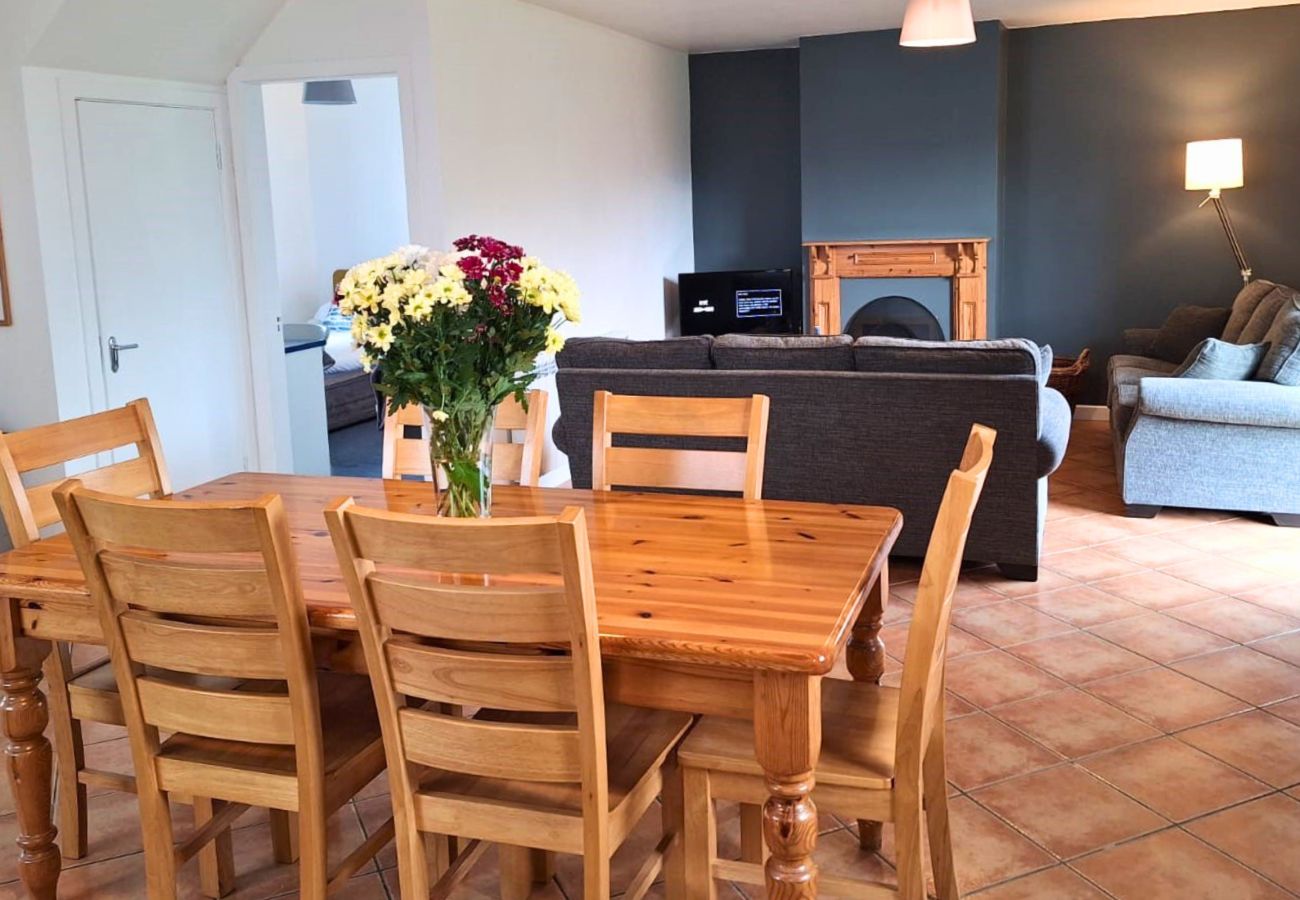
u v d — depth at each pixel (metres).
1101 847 2.62
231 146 5.52
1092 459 6.57
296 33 5.36
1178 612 4.09
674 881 2.27
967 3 3.97
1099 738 3.15
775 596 2.04
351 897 2.54
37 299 4.69
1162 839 2.65
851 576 2.13
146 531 2.00
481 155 5.75
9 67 4.52
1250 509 5.09
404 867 2.02
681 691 1.94
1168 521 5.24
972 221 7.74
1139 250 7.68
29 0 4.41
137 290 5.06
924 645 1.92
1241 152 7.10
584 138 7.01
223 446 5.60
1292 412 4.86
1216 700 3.37
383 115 10.23
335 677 2.51
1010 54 7.75
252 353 5.70
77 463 4.87
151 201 5.10
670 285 8.68
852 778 1.99
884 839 2.72
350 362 8.69
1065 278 7.88
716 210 8.98
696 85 8.84
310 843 2.08
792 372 4.44
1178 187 7.52
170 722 2.15
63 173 4.68
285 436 5.88
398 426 3.16
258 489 3.01
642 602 2.02
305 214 9.98
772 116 8.71
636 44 7.79
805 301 8.37
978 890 2.47
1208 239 7.50
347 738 2.23
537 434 2.98
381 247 10.44
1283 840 2.63
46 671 2.63
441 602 1.84
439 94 5.33
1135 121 7.55
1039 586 4.41
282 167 9.82
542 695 1.87
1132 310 7.76
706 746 2.10
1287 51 7.14
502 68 5.95
